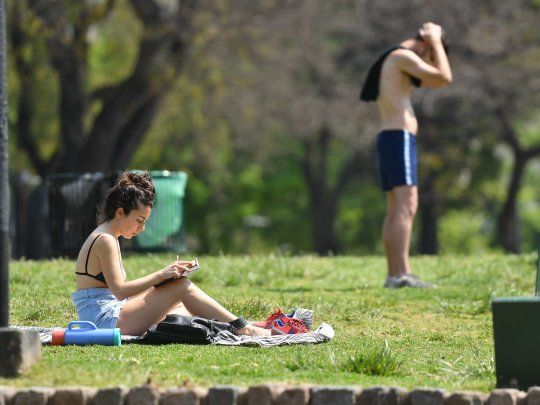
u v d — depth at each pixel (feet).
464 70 396.98
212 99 394.73
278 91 409.69
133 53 399.65
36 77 370.73
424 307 121.90
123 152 352.49
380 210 613.93
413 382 74.08
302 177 602.85
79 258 96.27
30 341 72.43
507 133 449.89
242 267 153.99
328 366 78.95
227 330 94.07
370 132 435.94
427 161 437.99
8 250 75.77
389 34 416.67
